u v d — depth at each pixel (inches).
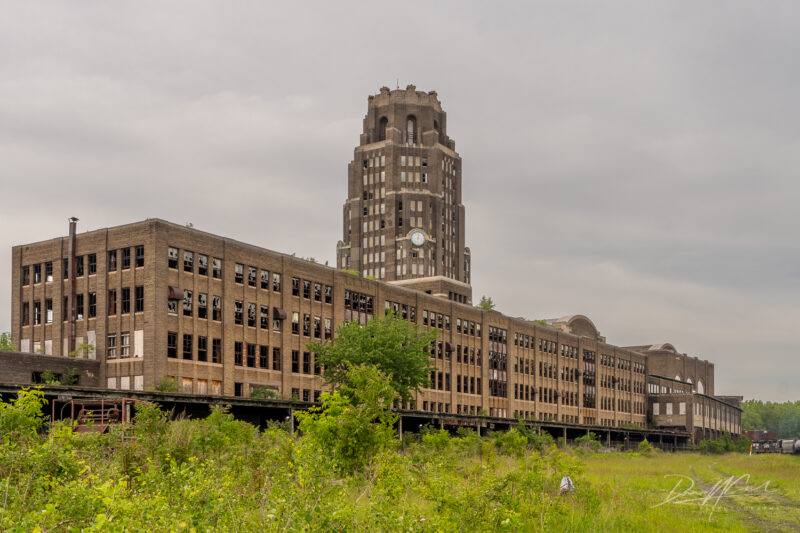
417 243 6466.5
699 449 5162.4
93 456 837.8
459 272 6904.5
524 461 1209.4
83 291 2549.2
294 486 569.0
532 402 4483.3
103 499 476.1
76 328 2544.3
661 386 6392.7
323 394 1051.3
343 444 977.5
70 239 2573.8
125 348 2423.7
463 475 1062.4
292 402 2289.6
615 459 3051.2
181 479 561.3
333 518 517.0
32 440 769.6
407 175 6707.7
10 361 2192.4
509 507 823.7
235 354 2640.3
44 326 2623.0
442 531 600.7
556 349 4815.5
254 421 2432.3
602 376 5349.4
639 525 921.5
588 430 3929.6
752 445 5260.8
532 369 4534.9
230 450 1088.2
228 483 567.8
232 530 489.7
